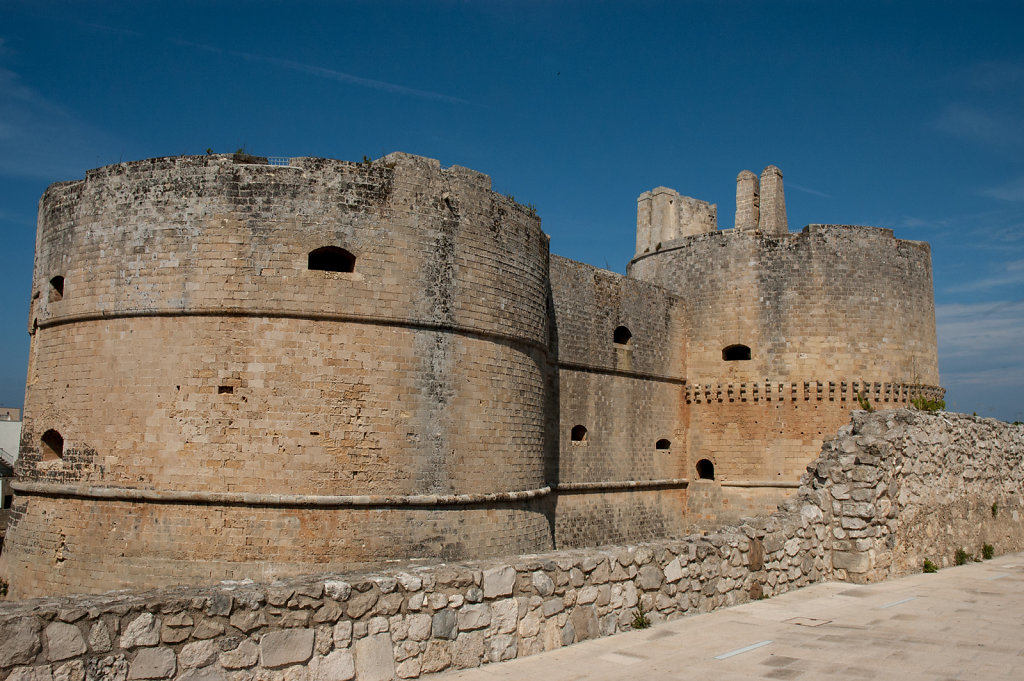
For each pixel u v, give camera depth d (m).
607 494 32.22
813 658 10.86
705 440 36.19
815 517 17.23
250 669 8.55
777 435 34.56
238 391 20.31
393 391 21.31
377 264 21.44
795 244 35.38
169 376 20.53
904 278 35.88
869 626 12.85
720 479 35.50
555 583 11.43
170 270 20.89
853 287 34.94
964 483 21.73
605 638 11.88
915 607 14.42
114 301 21.36
